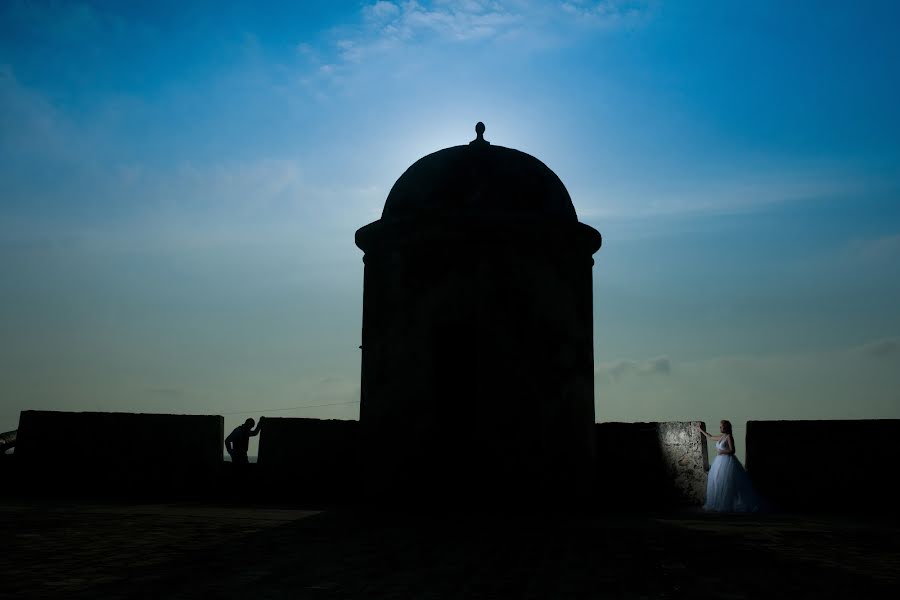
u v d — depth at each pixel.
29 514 10.49
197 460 14.87
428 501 11.01
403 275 11.67
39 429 14.91
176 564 6.52
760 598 5.45
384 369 11.71
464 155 12.12
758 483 13.33
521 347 11.18
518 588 5.68
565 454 11.26
